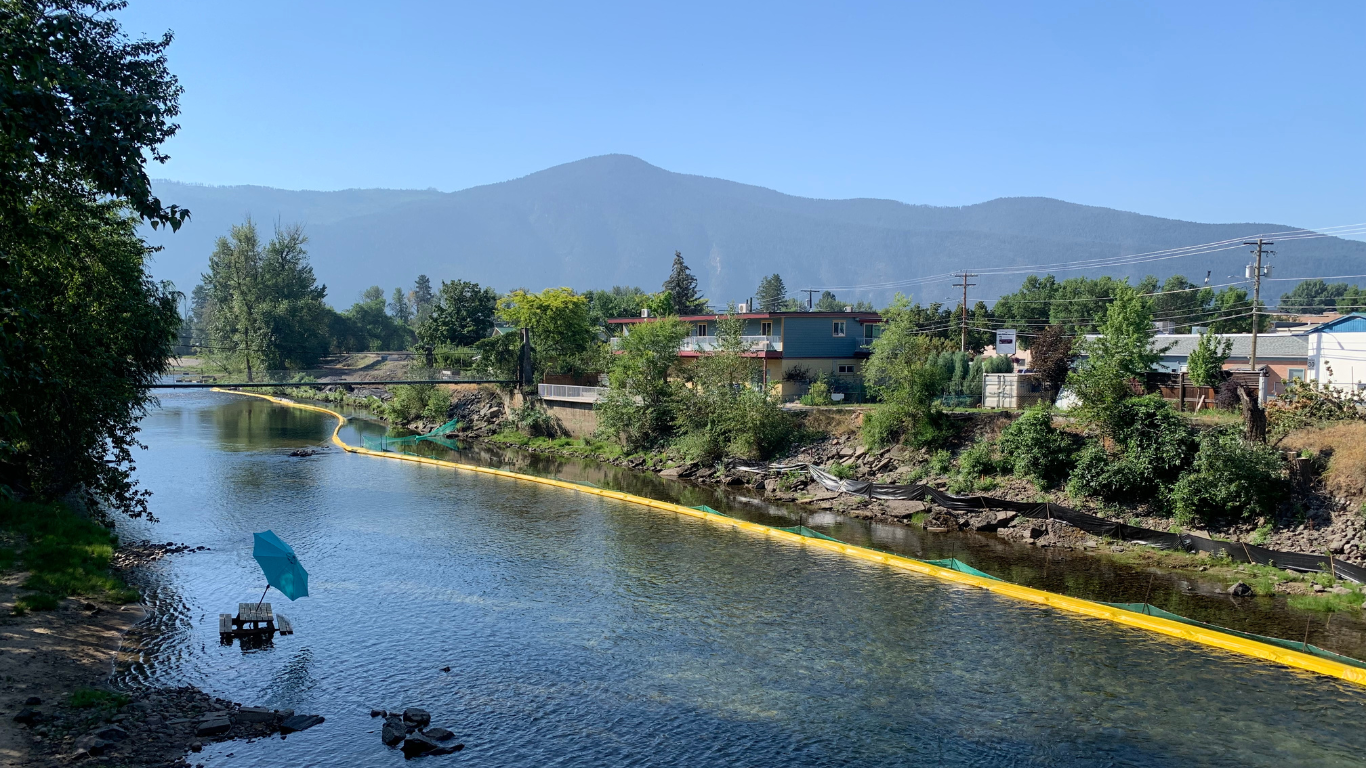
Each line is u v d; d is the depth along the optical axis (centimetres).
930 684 2052
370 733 1750
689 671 2127
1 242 2008
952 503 3678
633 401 5716
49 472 3102
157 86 2948
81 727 1608
